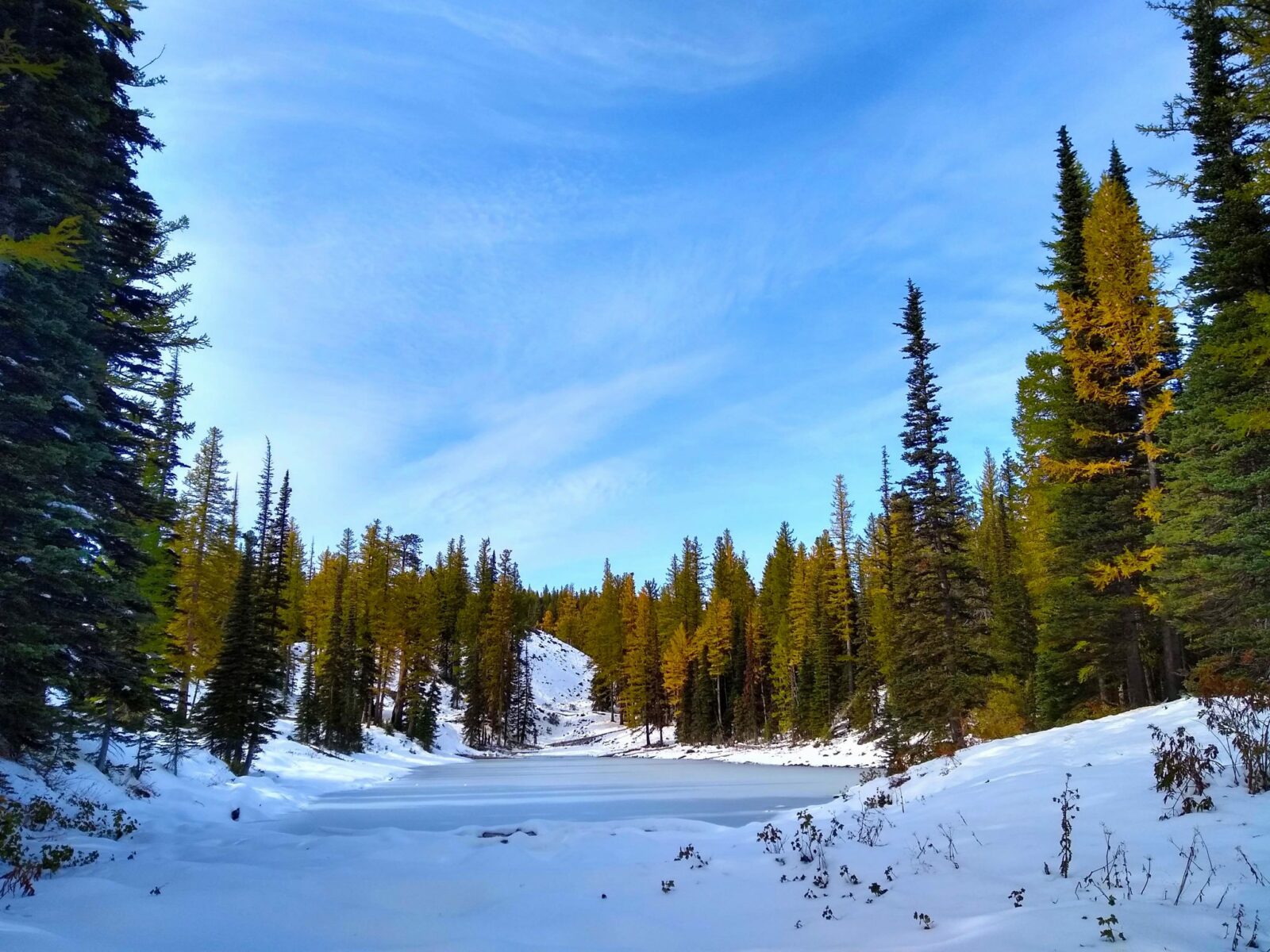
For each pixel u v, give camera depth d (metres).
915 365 27.70
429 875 9.34
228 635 30.25
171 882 8.77
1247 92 15.47
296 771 33.78
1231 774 9.12
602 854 10.77
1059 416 24.02
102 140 15.02
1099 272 22.28
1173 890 6.12
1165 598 20.11
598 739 86.25
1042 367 24.19
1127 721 15.34
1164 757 9.33
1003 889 6.93
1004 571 42.69
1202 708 13.39
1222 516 17.72
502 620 80.25
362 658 57.19
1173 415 20.64
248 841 12.53
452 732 71.44
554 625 142.00
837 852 9.59
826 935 6.34
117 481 16.00
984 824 9.59
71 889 8.10
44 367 13.59
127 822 14.34
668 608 90.00
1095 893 6.30
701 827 13.64
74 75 14.22
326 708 45.91
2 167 13.38
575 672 119.88
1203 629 19.33
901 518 27.55
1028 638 36.56
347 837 12.94
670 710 84.44
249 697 29.95
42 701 14.35
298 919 7.35
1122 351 21.88
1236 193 16.39
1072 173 26.59
